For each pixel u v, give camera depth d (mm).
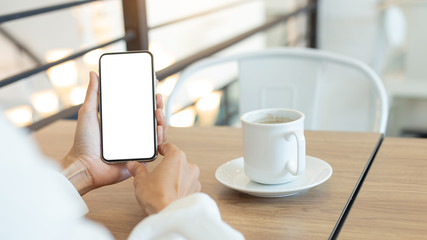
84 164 655
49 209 258
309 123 1279
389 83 2367
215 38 2682
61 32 4547
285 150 627
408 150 794
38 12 1249
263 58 1297
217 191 666
